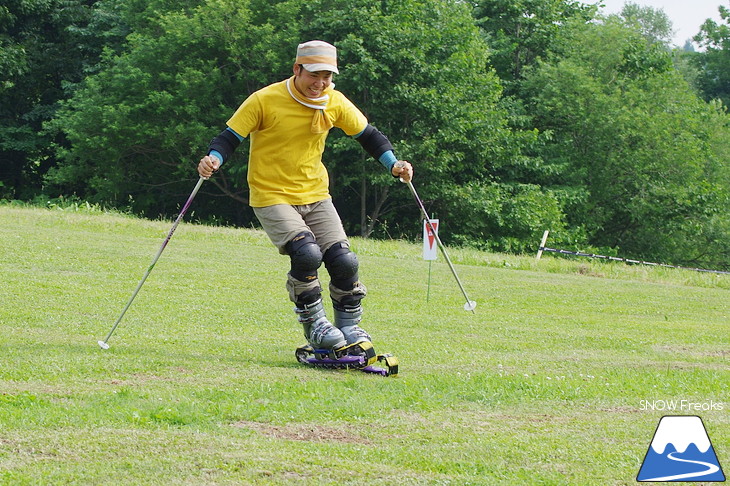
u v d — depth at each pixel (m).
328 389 5.82
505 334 9.46
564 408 5.64
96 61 42.09
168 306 9.88
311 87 6.72
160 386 5.71
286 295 11.59
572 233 38.56
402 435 4.75
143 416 4.83
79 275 12.34
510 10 42.34
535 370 7.22
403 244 23.84
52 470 3.90
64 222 21.22
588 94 40.38
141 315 9.09
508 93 43.25
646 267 23.44
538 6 42.47
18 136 41.81
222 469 4.00
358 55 34.31
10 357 6.38
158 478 3.85
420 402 5.56
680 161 39.91
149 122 37.22
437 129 36.62
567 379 6.63
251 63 37.00
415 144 35.69
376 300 12.03
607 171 40.84
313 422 4.94
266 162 6.88
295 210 6.95
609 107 39.84
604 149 40.91
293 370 6.61
